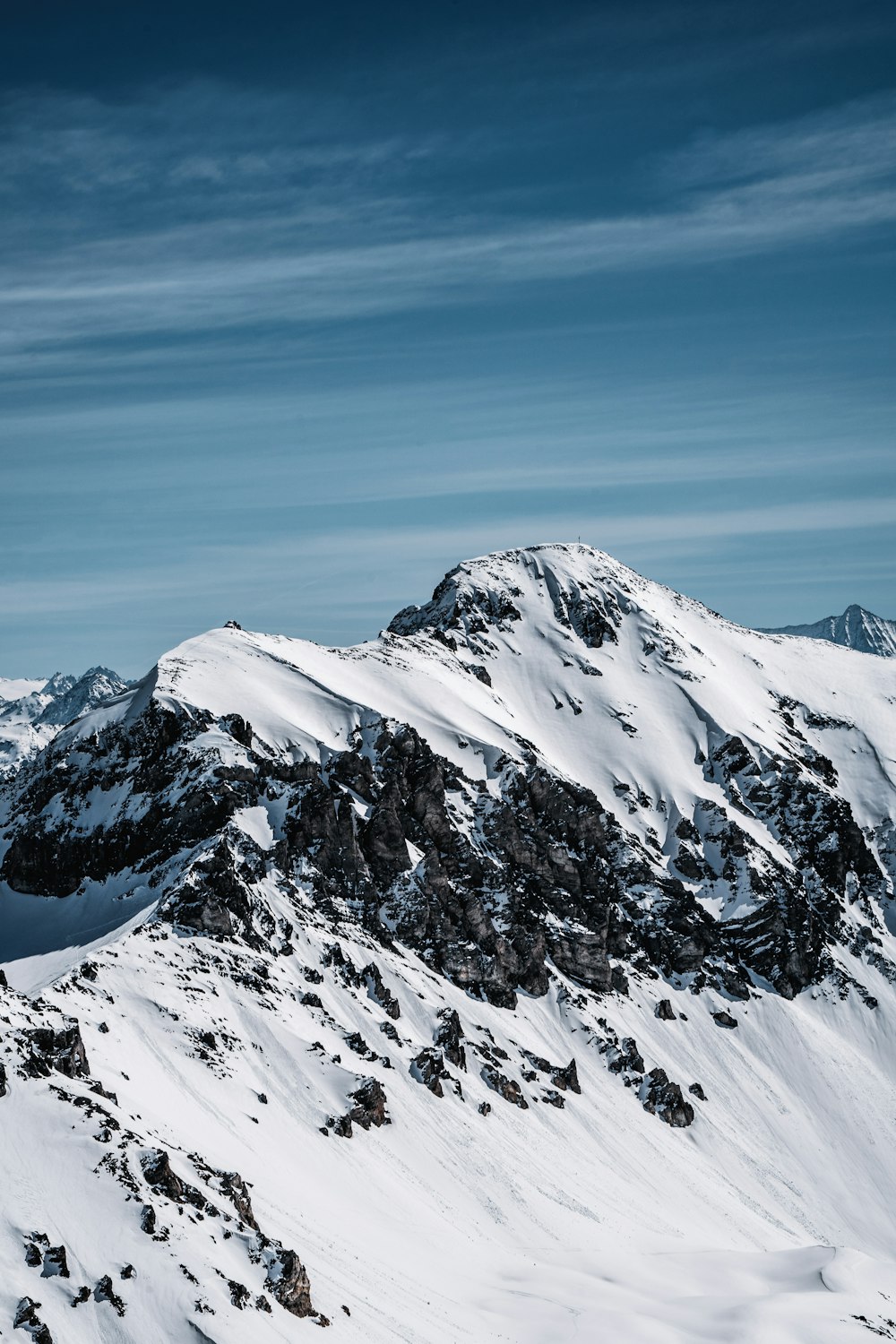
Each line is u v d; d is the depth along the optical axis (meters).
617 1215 150.50
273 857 179.88
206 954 154.25
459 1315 106.06
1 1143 88.12
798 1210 180.25
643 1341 109.56
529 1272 124.75
